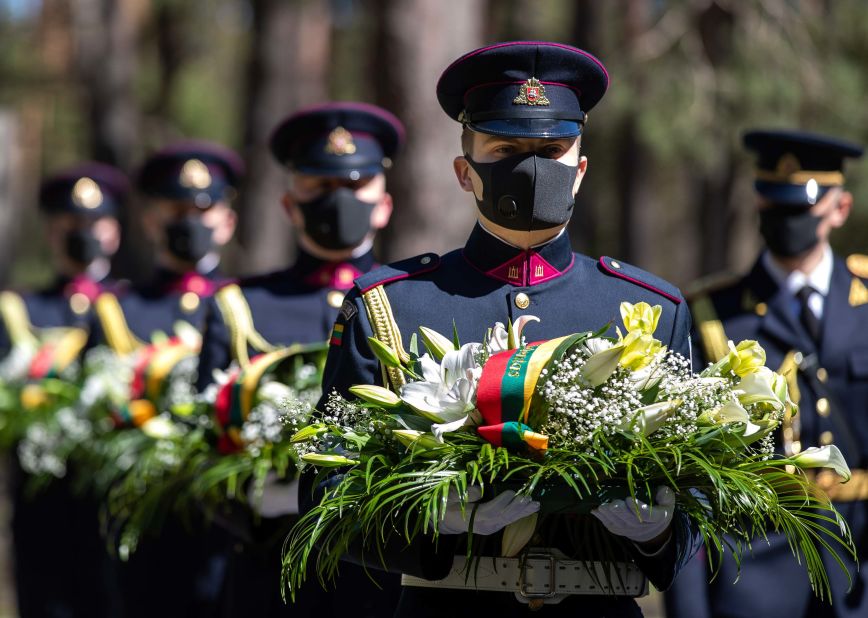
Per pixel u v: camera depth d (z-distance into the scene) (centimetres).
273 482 887
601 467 575
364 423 610
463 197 1644
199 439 962
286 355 902
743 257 3409
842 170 992
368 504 573
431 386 591
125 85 3384
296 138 1010
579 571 609
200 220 1391
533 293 648
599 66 636
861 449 953
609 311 650
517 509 574
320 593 854
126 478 1082
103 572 1424
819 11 2528
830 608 935
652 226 3797
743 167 2869
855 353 964
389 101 1633
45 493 1431
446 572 600
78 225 1666
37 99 4081
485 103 629
